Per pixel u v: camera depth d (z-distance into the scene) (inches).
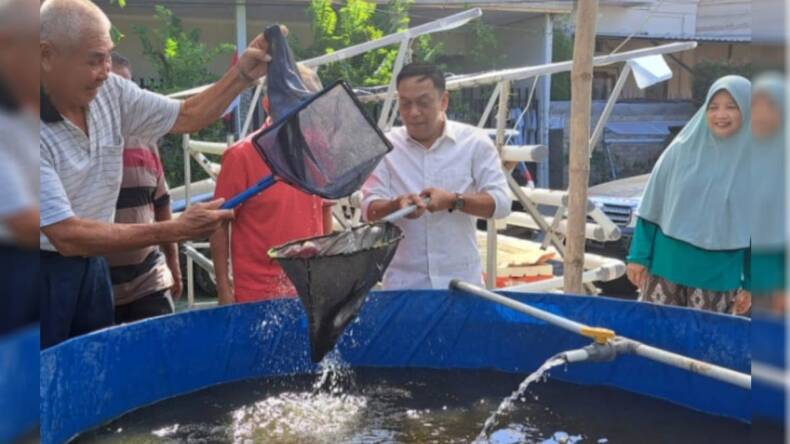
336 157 101.9
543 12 476.1
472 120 465.1
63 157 102.7
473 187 129.4
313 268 98.0
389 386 118.3
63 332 110.0
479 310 128.8
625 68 186.1
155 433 97.8
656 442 95.5
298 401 110.4
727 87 123.3
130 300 133.6
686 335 115.4
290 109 109.3
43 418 90.0
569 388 117.3
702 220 128.0
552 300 127.4
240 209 128.1
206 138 374.0
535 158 167.8
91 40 97.2
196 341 114.9
